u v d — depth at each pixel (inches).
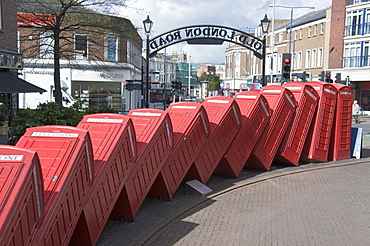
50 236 201.8
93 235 253.0
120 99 1519.4
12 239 166.9
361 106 1807.3
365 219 319.6
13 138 500.7
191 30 768.9
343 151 597.6
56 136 242.4
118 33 878.4
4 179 175.5
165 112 359.3
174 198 388.5
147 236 285.3
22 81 676.1
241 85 2893.7
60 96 795.4
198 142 406.6
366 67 1712.6
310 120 553.3
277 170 520.4
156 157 344.8
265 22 777.6
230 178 470.6
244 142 474.0
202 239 281.4
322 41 1999.3
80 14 877.8
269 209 351.9
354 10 1760.6
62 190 215.5
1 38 673.0
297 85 552.1
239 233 291.9
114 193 280.7
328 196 394.6
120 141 288.4
